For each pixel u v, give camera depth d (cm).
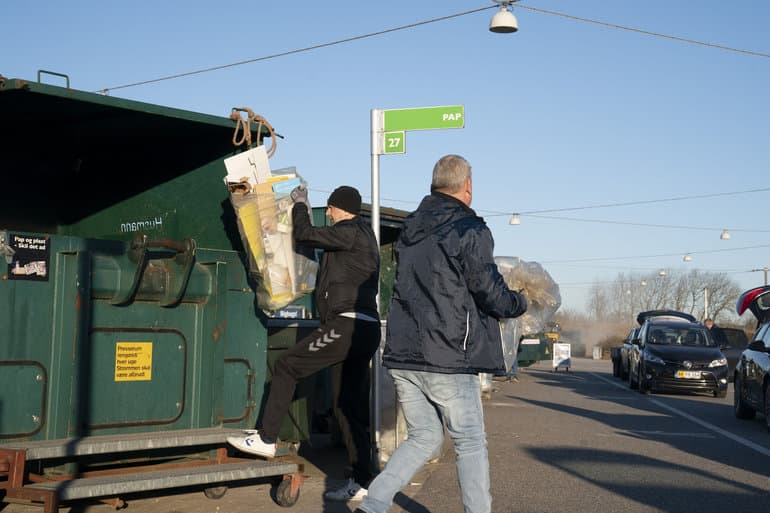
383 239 1196
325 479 808
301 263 691
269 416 651
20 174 823
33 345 585
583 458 986
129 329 634
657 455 1023
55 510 534
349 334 659
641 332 2444
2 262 572
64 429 596
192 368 671
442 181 524
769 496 777
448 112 837
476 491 494
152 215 801
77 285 600
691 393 2347
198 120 694
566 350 3775
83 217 852
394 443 866
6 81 591
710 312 10481
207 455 686
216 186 752
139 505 678
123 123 730
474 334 490
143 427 639
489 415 1501
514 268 1088
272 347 880
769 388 1332
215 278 680
